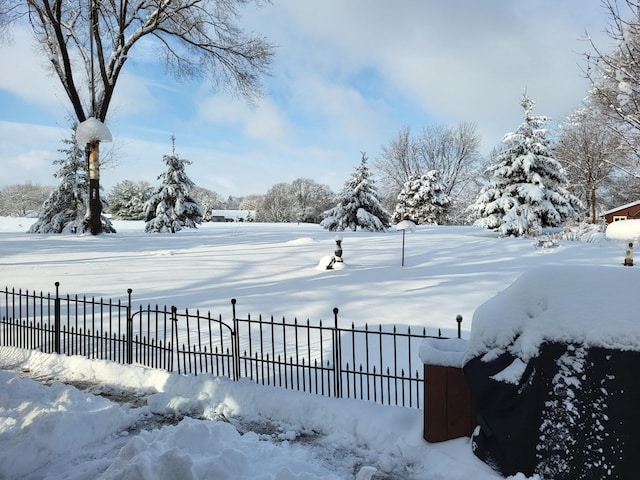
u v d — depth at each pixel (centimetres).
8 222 5403
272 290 920
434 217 5531
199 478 297
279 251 1692
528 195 2473
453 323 673
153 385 499
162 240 2150
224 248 1808
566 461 280
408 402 449
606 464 269
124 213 6719
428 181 5575
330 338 617
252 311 754
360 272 1162
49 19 2016
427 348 363
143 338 582
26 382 484
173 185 3616
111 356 587
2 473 333
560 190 2630
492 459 312
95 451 376
